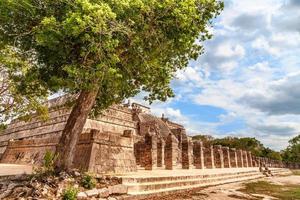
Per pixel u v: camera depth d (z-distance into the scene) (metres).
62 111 31.44
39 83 13.71
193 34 13.45
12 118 18.30
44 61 12.36
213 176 24.70
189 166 36.53
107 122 33.12
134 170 21.06
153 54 13.13
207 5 13.55
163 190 14.58
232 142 81.12
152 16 11.98
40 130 34.66
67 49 11.05
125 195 12.07
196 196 14.80
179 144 38.62
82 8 9.55
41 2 10.91
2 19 10.88
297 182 27.30
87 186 11.48
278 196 16.06
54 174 11.77
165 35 12.80
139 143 29.86
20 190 9.94
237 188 19.97
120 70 12.80
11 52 12.71
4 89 17.58
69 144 12.77
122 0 10.55
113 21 10.45
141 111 49.03
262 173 39.34
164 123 55.09
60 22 10.66
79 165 17.62
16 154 31.16
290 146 102.69
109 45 10.23
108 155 18.95
